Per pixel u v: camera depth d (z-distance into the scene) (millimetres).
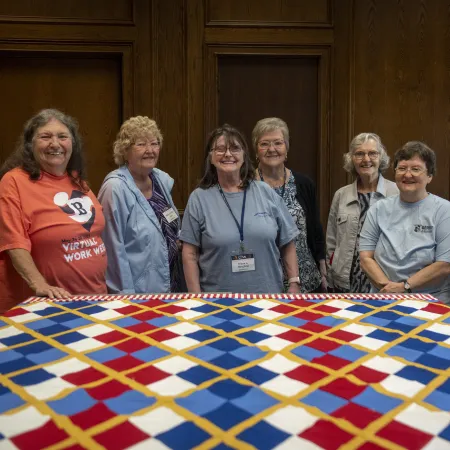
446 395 1157
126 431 1008
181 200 4199
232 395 1156
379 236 2523
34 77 4133
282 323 1668
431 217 2373
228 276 2438
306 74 4266
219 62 4188
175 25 4059
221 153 2453
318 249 3076
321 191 4273
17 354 1415
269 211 2533
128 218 2578
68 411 1090
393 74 4223
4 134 4137
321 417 1057
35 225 2082
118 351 1433
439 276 2307
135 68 4082
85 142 4242
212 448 945
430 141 4285
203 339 1522
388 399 1137
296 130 4305
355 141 3051
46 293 1968
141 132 2664
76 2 3990
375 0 4156
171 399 1138
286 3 4129
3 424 1038
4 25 3916
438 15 4180
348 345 1467
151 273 2654
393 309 1813
